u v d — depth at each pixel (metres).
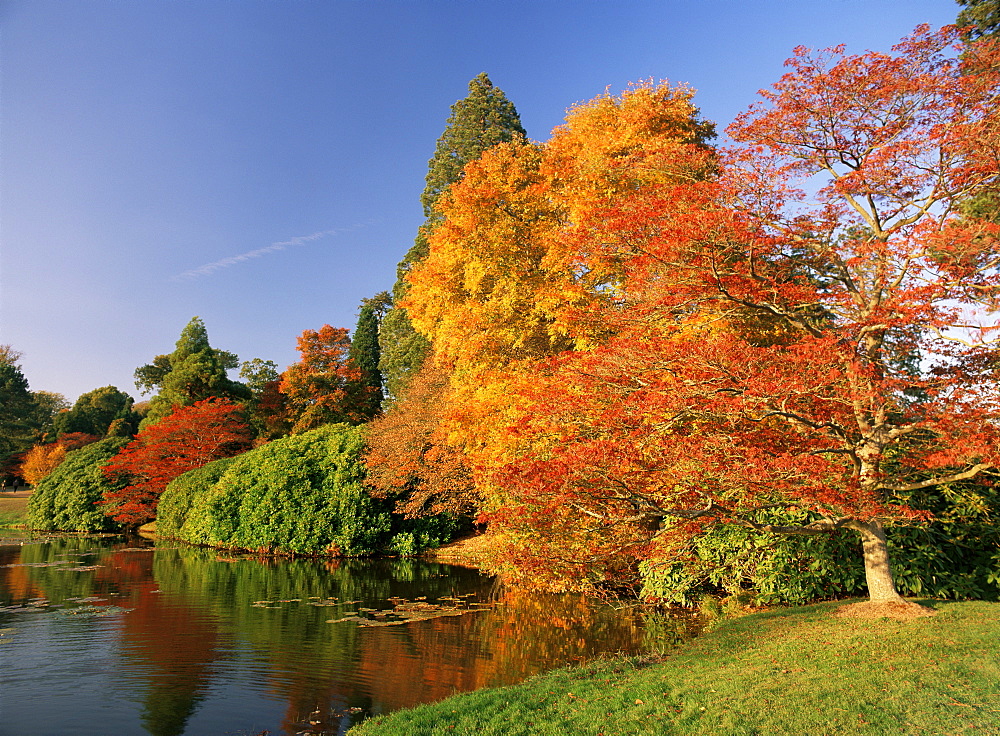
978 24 13.03
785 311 9.97
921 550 11.52
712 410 8.55
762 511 12.45
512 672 9.67
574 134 17.11
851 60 9.53
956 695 6.19
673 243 9.40
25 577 20.36
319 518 25.64
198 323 49.91
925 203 9.53
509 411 15.47
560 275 16.47
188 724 7.90
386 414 27.58
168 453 38.78
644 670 8.37
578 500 9.41
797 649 8.17
